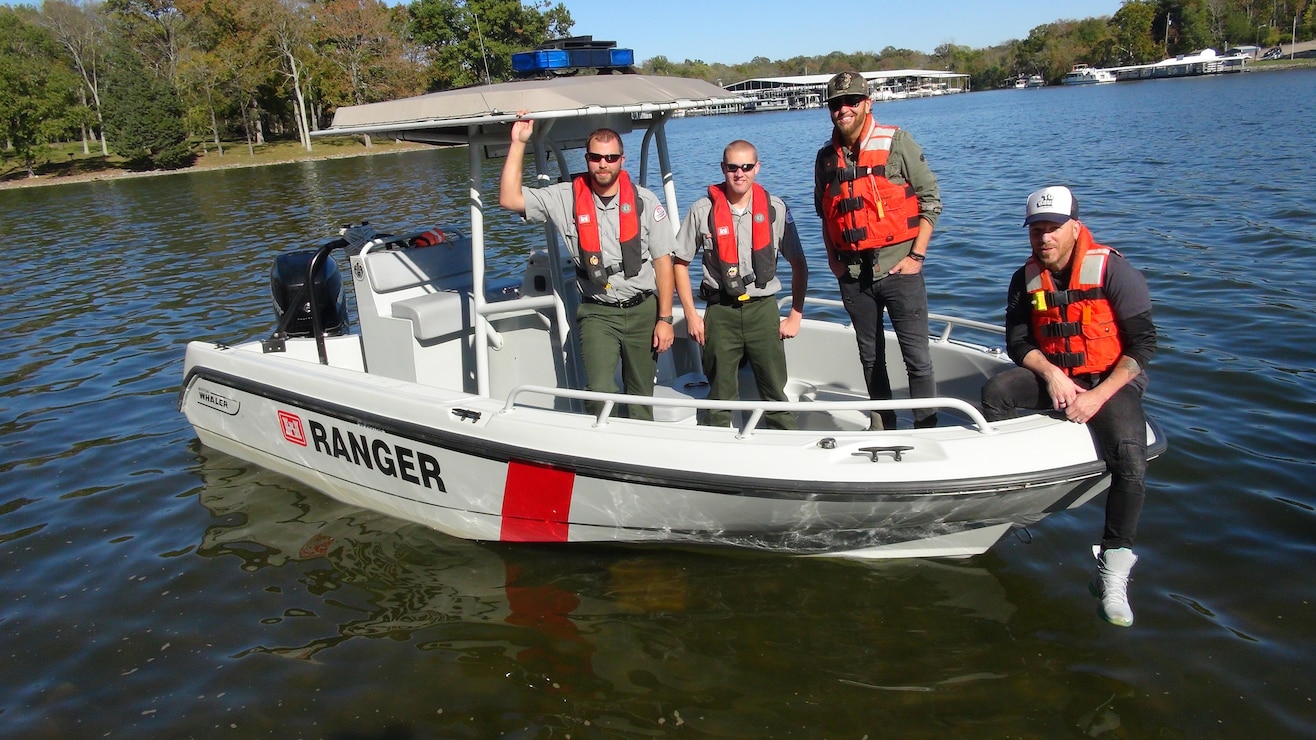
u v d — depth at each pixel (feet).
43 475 17.80
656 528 12.55
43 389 23.86
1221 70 295.07
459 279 16.62
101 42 193.06
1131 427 11.07
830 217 13.46
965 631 11.19
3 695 10.96
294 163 152.25
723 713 10.00
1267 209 36.11
